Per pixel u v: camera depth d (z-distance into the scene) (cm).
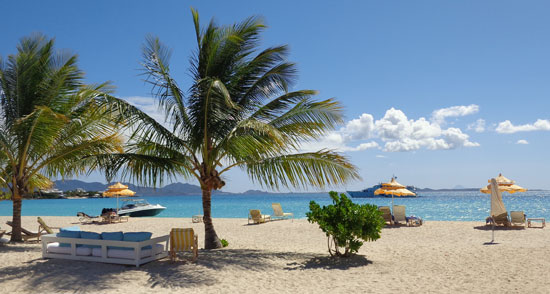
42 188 1462
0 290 639
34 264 825
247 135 879
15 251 1009
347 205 889
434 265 819
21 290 638
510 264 793
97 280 691
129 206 3042
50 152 1159
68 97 1121
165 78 971
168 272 748
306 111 939
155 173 974
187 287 655
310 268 805
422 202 6106
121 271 755
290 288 653
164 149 1014
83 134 1141
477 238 1246
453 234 1355
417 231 1466
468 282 673
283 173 972
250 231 1588
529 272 721
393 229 1548
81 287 650
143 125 941
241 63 1051
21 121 992
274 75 1023
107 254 831
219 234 1502
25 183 1200
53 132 1075
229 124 991
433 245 1105
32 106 1102
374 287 654
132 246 802
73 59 1147
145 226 1914
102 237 851
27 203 8269
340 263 855
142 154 1003
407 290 632
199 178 1046
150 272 749
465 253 935
